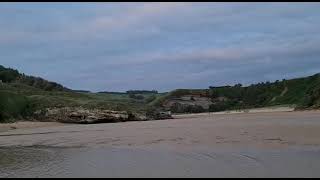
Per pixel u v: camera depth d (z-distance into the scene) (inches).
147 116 4640.8
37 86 6259.8
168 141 1584.6
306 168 879.7
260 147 1251.8
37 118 4116.6
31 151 1471.5
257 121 2706.7
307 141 1341.0
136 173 911.7
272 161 989.2
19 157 1284.4
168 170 932.0
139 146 1480.1
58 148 1553.9
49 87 6309.1
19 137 2209.6
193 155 1159.0
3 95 4018.2
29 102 4303.6
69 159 1197.7
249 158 1053.8
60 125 3609.7
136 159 1136.8
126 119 4370.1
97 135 2101.4
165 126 2650.1
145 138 1764.3
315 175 805.2
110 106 4441.4
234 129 1979.6
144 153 1266.0
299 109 5457.7
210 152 1200.2
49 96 4702.3
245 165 953.5
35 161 1170.6
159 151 1294.3
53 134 2347.4
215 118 4062.5
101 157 1219.2
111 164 1060.5
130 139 1766.7
